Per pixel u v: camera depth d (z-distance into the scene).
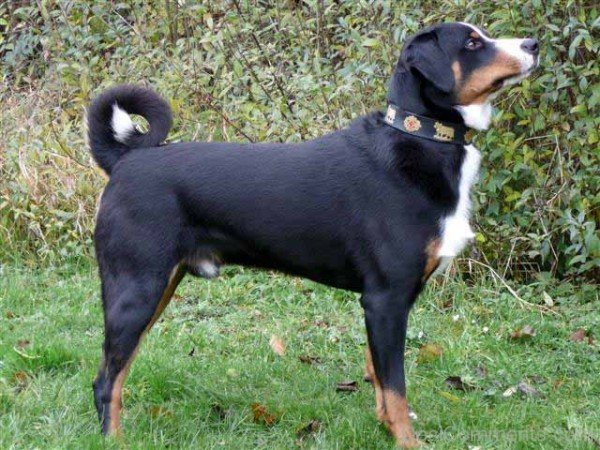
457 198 4.04
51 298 6.19
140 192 4.06
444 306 6.04
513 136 5.96
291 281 6.37
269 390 4.75
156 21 7.91
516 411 4.48
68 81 7.77
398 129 4.07
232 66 7.11
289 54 7.07
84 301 6.13
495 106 6.12
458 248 4.06
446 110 4.06
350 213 4.06
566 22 5.84
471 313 5.84
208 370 4.95
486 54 4.08
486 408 4.56
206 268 4.22
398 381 4.03
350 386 4.81
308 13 7.23
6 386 4.61
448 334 5.57
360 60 6.36
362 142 4.12
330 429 4.25
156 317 4.35
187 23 7.79
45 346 5.00
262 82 6.93
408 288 4.04
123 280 4.04
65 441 3.97
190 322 5.78
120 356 4.02
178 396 4.64
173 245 4.07
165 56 7.25
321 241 4.12
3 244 7.00
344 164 4.10
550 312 5.88
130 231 4.03
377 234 4.02
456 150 4.07
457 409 4.51
